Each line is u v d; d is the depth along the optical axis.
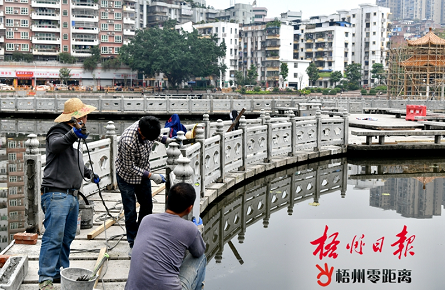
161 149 11.14
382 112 29.31
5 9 69.56
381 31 94.81
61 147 4.28
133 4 78.12
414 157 15.23
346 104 30.08
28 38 71.69
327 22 93.50
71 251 5.50
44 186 4.44
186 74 74.06
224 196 9.91
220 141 9.66
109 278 4.82
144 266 3.48
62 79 73.12
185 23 91.25
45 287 4.24
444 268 4.07
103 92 65.06
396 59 48.84
